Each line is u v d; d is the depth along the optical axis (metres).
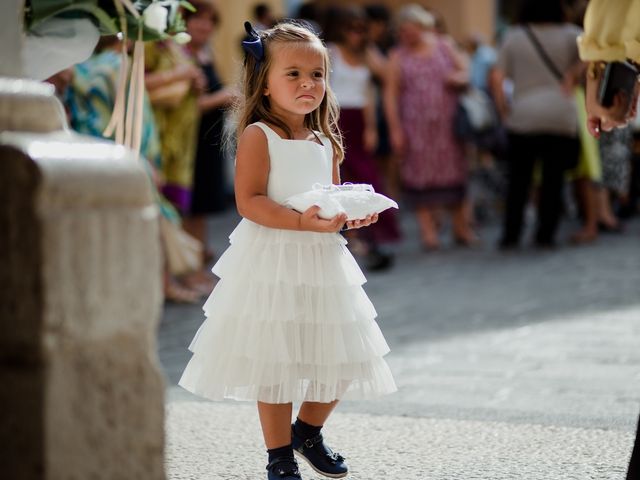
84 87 7.75
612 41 4.40
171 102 9.09
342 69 11.58
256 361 4.17
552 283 10.37
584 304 9.16
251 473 4.75
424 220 13.40
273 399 4.20
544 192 12.79
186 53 9.73
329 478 4.71
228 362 4.23
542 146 12.56
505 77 12.61
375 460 4.95
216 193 10.66
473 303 9.41
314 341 4.23
